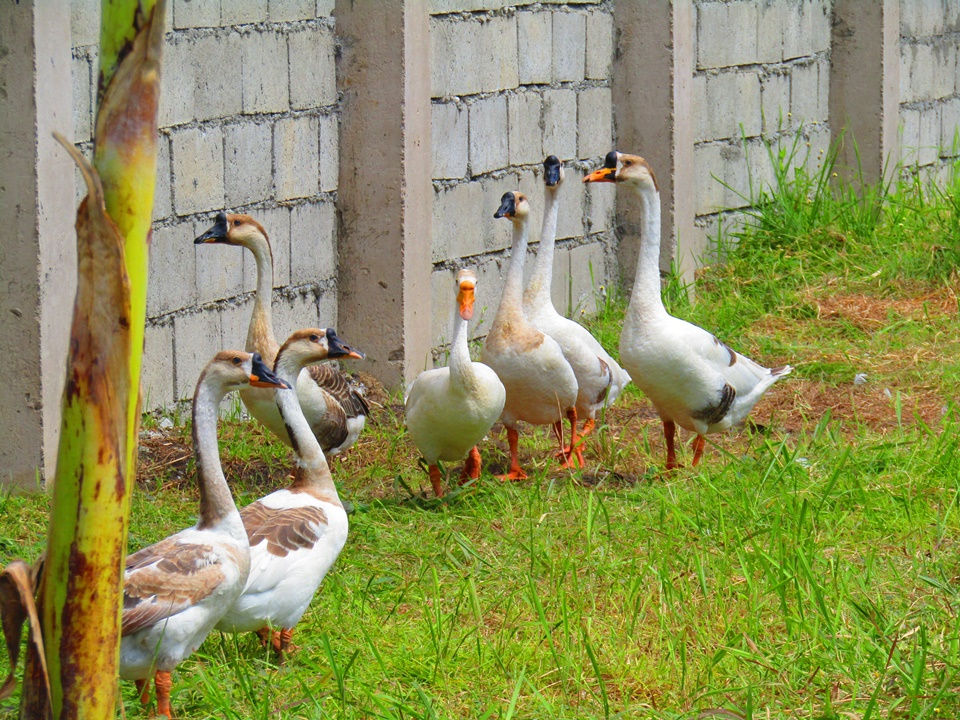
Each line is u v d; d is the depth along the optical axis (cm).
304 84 895
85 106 835
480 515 810
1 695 479
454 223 937
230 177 875
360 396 853
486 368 821
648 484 831
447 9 921
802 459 834
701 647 750
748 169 1058
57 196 813
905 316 967
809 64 1090
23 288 811
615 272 1012
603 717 729
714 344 834
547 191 866
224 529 732
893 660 734
